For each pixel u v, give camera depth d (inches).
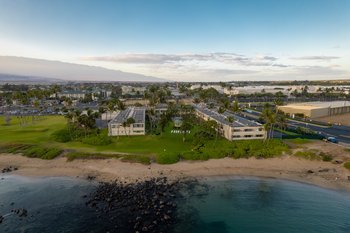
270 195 2869.1
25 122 6520.7
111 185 3009.4
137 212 2453.2
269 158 3831.2
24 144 4424.2
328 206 2647.6
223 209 2581.2
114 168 3501.5
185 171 3435.0
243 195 2864.2
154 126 5959.6
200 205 2640.3
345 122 6860.2
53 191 2913.4
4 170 3494.1
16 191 2925.7
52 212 2476.6
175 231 2210.9
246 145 4244.6
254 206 2650.1
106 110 6875.0
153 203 2613.2
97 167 3543.3
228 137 4795.8
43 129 5615.2
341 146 4303.6
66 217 2384.4
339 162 3641.7
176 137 4963.1
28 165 3659.0
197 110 7450.8
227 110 7500.0
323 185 3080.7
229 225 2324.1
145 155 3890.3
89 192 2874.0
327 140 4675.2
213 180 3213.6
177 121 6156.5
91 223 2285.9
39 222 2315.5
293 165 3619.6
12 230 2198.6
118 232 2162.9
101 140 4539.9
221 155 3865.7
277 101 6806.1
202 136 4685.0
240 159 3806.6
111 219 2341.3
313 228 2309.3
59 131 5128.0
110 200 2655.0
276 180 3225.9
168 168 3506.4
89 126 5068.9
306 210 2583.7
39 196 2802.7
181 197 2790.4
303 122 6752.0
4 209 2544.3
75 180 3193.9
